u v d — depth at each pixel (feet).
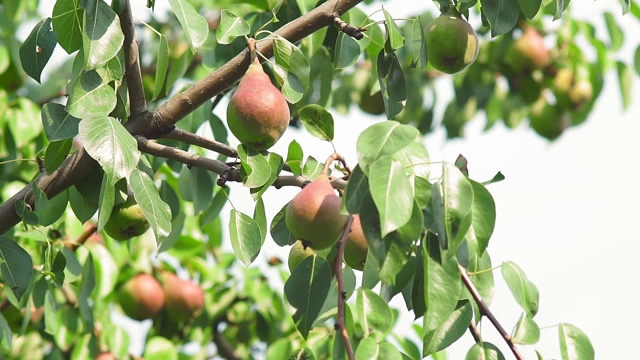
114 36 22.89
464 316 22.86
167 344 42.88
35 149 41.06
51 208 27.02
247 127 23.48
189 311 44.42
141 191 22.58
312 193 21.70
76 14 23.73
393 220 19.11
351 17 34.37
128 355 43.06
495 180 22.84
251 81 23.99
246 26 25.26
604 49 51.16
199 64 46.65
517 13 25.52
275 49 24.84
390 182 19.39
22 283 25.04
